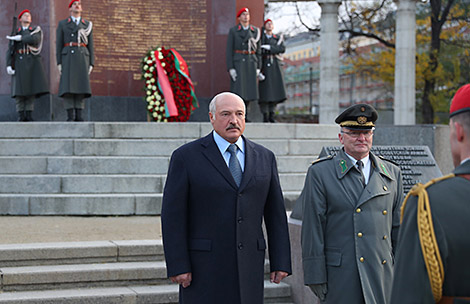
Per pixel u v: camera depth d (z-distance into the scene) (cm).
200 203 462
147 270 691
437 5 3022
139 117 1589
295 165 1181
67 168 1102
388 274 483
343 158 501
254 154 481
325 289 486
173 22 1602
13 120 1515
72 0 1459
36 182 1068
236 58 1459
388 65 3356
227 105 466
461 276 257
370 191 487
